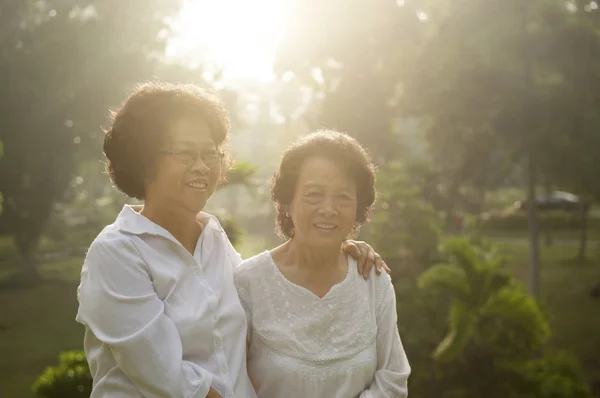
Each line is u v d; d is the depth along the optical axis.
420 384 8.70
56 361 14.98
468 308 8.38
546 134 14.50
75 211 43.28
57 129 23.25
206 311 2.26
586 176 15.52
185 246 2.39
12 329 18.42
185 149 2.27
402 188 9.77
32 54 22.41
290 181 2.55
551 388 8.33
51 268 29.20
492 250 9.59
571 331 16.44
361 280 2.63
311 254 2.54
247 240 29.45
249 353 2.58
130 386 2.19
